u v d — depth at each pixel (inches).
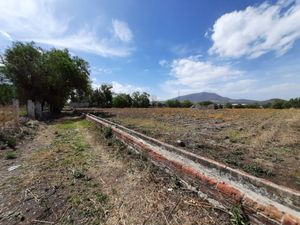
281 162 227.3
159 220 112.3
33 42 783.7
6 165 207.6
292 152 269.9
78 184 160.7
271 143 326.0
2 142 282.7
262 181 136.9
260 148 290.0
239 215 103.0
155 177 164.7
